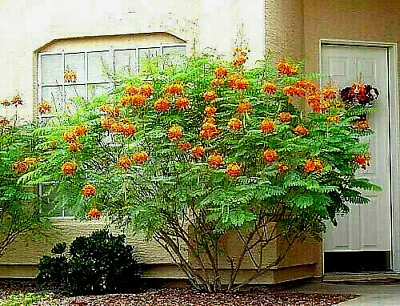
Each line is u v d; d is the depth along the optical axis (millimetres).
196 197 8781
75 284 9922
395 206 11453
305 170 8531
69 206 9344
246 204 8742
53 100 11312
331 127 9039
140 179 8891
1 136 10547
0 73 11445
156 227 9016
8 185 10336
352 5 11383
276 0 10516
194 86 9219
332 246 11250
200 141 8922
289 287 10406
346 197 9445
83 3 11203
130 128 8664
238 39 10367
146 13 10938
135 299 9211
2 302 8422
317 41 11195
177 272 10484
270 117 8945
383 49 11484
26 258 11102
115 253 10125
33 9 11406
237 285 10156
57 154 9273
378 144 11484
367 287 10398
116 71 10570
